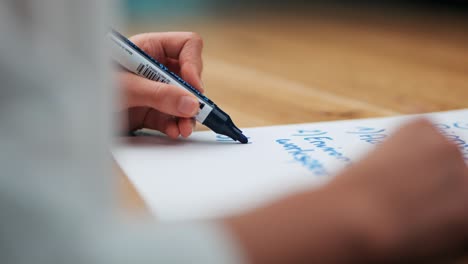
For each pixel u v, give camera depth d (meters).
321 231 0.29
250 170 0.58
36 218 0.20
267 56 1.30
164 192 0.52
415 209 0.32
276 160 0.61
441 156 0.35
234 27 1.68
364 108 0.90
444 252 0.33
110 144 0.22
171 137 0.69
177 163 0.60
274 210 0.29
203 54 1.32
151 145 0.67
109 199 0.22
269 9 2.01
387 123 0.76
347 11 1.98
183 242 0.22
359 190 0.32
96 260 0.20
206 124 0.67
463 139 0.69
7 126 0.20
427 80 1.10
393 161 0.34
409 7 2.06
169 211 0.48
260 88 1.02
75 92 0.21
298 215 0.29
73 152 0.21
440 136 0.37
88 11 0.21
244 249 0.27
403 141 0.36
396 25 1.74
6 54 0.20
